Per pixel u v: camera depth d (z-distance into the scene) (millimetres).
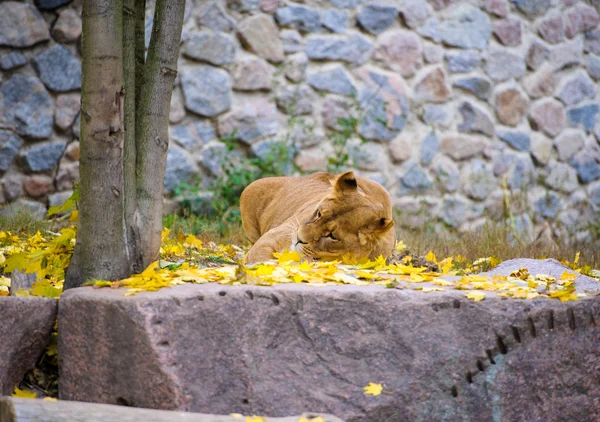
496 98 18672
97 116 6039
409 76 17578
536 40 19188
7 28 13758
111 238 6254
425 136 17781
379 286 6246
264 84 16125
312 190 10516
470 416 5734
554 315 5941
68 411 4699
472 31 18266
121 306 5340
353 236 8570
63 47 14352
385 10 17234
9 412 4586
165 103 6598
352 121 16562
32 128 14070
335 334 5691
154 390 5262
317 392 5523
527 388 5867
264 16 16047
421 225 16812
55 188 14414
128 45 6414
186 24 15359
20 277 6785
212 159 15664
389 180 17391
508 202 18062
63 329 5590
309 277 6449
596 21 20094
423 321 5793
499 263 10492
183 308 5422
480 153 18500
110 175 6168
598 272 9359
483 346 5832
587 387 5957
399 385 5617
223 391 5398
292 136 16391
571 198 19844
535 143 19266
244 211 11805
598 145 20281
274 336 5594
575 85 19812
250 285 5945
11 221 11727
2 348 5555
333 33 16766
